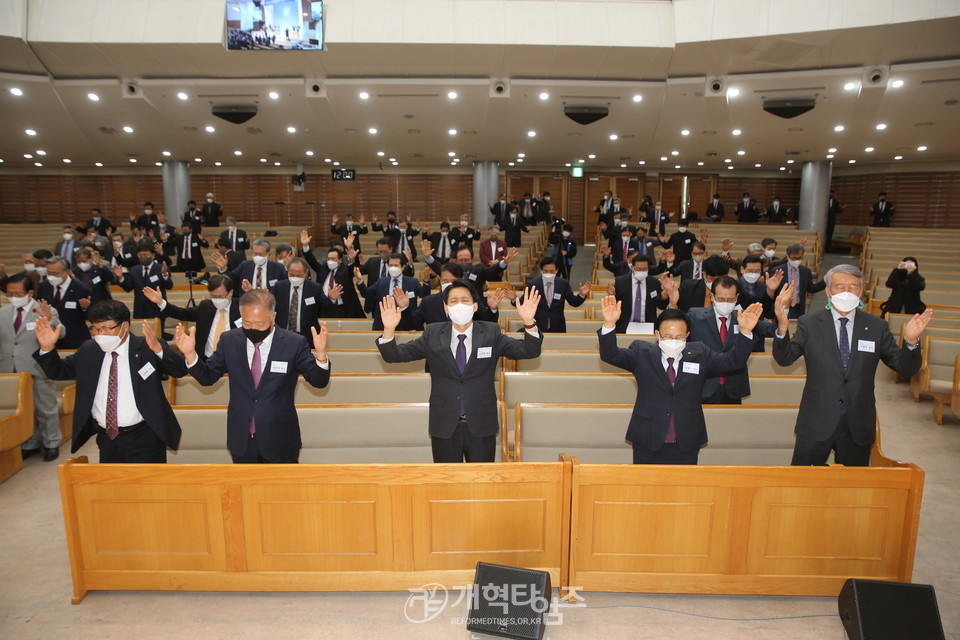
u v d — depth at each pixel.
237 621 3.38
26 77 12.23
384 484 3.46
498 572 3.21
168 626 3.34
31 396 5.36
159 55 11.48
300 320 6.54
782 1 10.30
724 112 13.55
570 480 3.46
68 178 24.20
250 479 3.46
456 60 11.68
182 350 3.62
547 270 7.00
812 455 3.81
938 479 5.26
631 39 11.03
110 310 3.63
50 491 4.99
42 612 3.46
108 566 3.55
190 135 16.73
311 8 10.81
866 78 11.46
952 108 13.02
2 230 19.33
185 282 11.88
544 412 4.81
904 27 9.88
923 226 22.09
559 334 6.70
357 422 4.81
